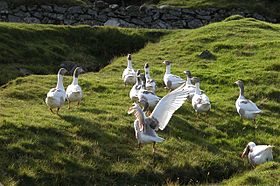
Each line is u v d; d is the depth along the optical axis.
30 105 20.14
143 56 31.17
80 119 18.09
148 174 15.73
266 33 33.62
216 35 33.34
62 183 14.58
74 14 42.09
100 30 36.75
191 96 21.22
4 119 16.81
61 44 34.03
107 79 25.19
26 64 29.98
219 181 16.39
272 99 23.22
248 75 25.56
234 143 18.84
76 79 20.69
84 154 15.79
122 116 19.28
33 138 15.98
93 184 14.84
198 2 44.97
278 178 15.02
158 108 13.77
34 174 14.48
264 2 45.94
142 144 17.08
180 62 29.09
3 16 41.56
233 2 45.03
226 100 22.86
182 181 16.05
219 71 26.56
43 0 42.25
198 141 18.36
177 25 42.84
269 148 16.66
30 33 33.53
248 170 17.02
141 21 42.66
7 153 15.08
